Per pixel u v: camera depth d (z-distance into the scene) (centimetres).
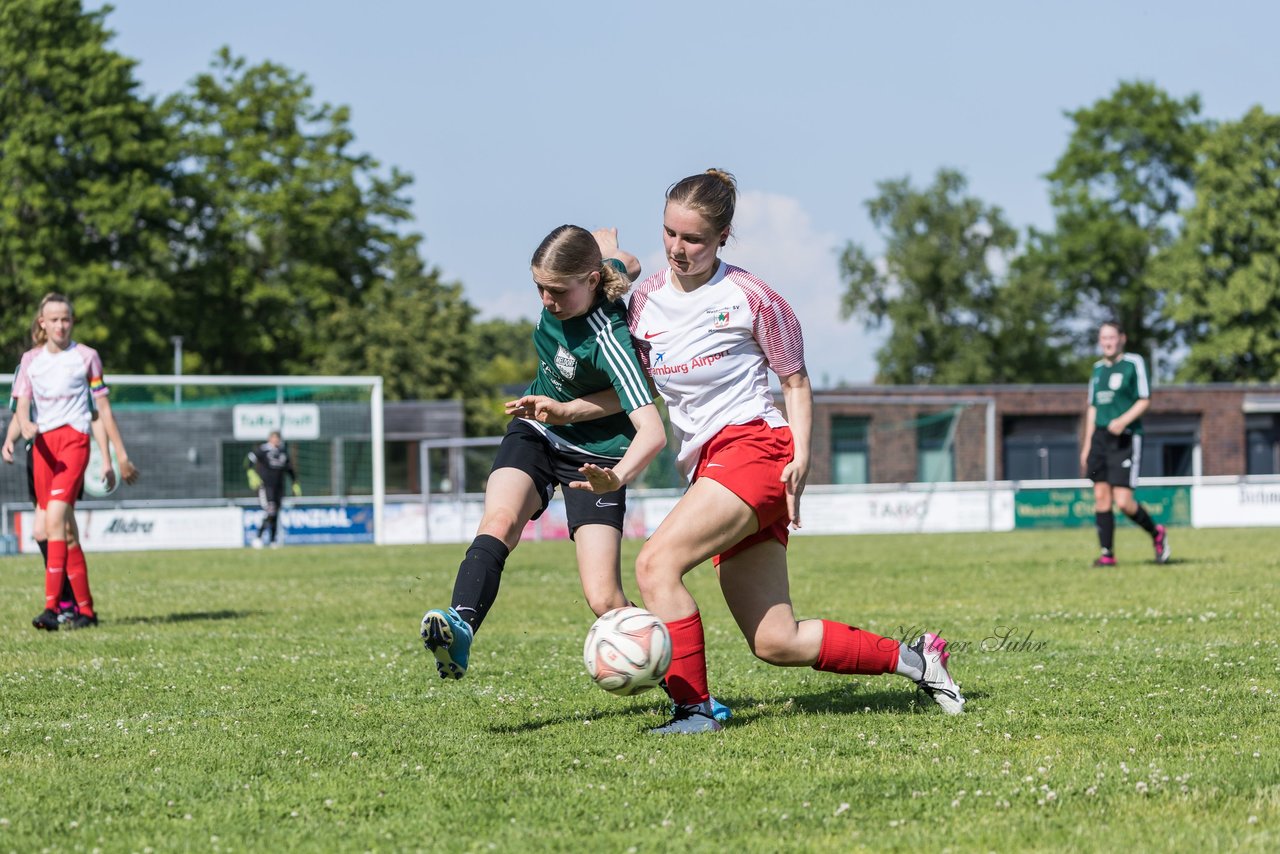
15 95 6812
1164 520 4431
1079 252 9625
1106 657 1027
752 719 778
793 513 722
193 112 8094
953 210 9594
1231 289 8475
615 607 750
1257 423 6662
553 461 779
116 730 764
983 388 6141
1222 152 8594
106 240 7231
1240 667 957
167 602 1767
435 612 673
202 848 514
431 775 632
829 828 530
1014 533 3969
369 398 4625
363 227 8306
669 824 536
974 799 571
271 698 880
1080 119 9706
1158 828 522
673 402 744
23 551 3878
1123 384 2075
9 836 530
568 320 738
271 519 3903
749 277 725
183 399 4516
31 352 1405
